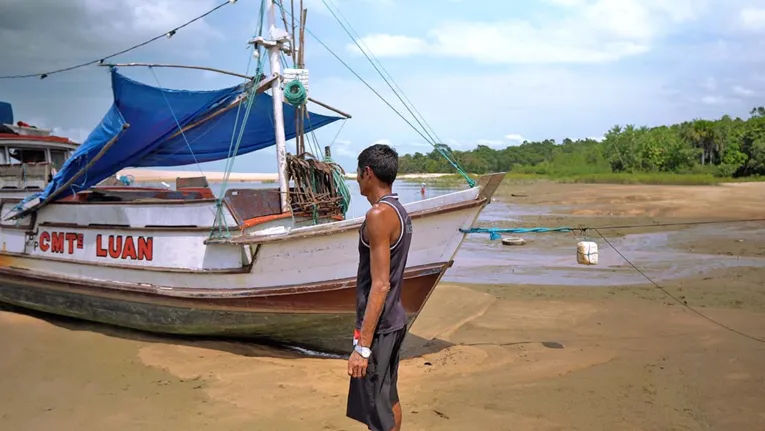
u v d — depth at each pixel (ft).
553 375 19.24
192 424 15.51
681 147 174.40
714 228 59.11
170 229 23.04
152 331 24.40
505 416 15.75
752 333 23.75
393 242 10.93
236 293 21.71
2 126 31.83
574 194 105.81
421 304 21.06
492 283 35.24
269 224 23.71
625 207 80.33
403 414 15.92
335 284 20.47
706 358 20.56
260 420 15.70
